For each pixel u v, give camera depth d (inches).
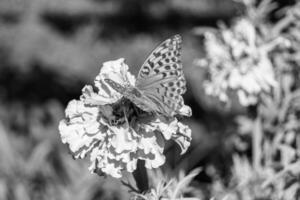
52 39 47.6
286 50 27.2
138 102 19.3
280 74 27.3
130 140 19.5
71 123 20.1
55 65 46.9
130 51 47.2
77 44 47.8
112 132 19.7
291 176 25.5
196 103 43.2
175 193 21.2
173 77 19.0
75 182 31.9
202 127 42.4
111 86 20.0
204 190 27.0
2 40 47.3
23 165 34.3
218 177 28.2
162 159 19.6
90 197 31.5
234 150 29.2
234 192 25.6
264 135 27.2
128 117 19.8
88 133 19.9
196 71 43.8
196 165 33.5
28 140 44.8
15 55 47.1
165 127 19.6
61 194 32.1
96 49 47.6
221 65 26.4
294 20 27.5
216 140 31.1
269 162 26.1
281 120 27.1
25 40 47.3
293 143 27.4
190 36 47.6
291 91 28.1
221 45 26.7
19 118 47.8
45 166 34.0
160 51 19.1
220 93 26.4
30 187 33.8
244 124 28.2
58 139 43.7
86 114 20.1
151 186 21.2
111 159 19.7
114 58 47.1
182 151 19.9
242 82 25.8
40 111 47.8
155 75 19.2
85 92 20.1
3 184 33.4
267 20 28.3
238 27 26.4
